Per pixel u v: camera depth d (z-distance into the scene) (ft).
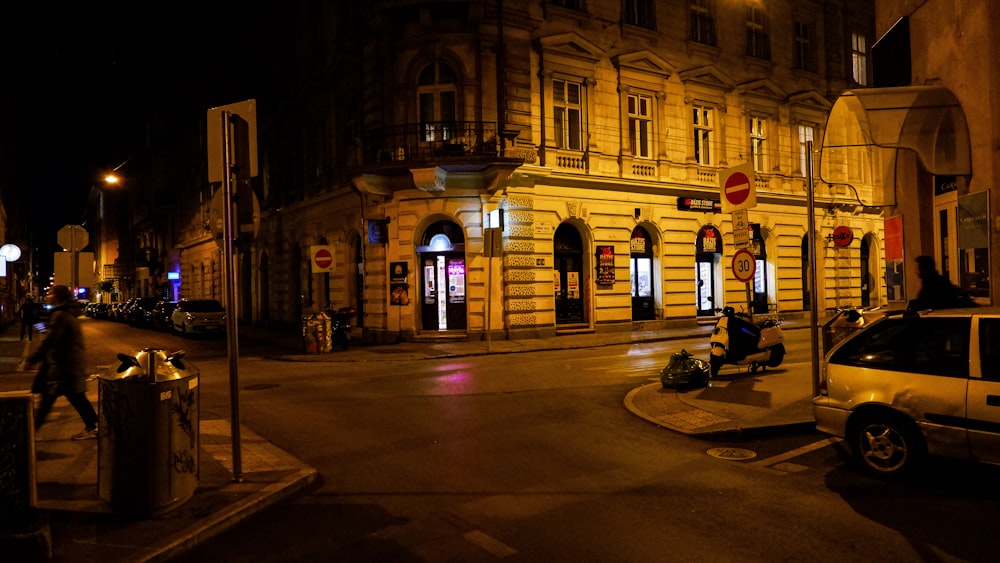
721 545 14.74
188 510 16.63
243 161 19.60
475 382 39.45
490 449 23.68
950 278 34.19
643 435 25.67
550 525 16.16
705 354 52.80
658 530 15.71
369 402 33.42
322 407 32.24
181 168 147.43
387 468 21.40
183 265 148.36
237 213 19.36
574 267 71.15
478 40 62.80
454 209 63.46
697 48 78.13
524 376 41.55
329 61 76.38
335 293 75.46
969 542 14.69
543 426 27.32
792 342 58.80
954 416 17.97
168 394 16.42
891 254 38.78
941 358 18.71
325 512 17.29
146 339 83.46
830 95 90.84
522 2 64.64
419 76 64.08
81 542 14.66
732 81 80.53
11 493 13.91
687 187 76.23
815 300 28.22
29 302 83.15
